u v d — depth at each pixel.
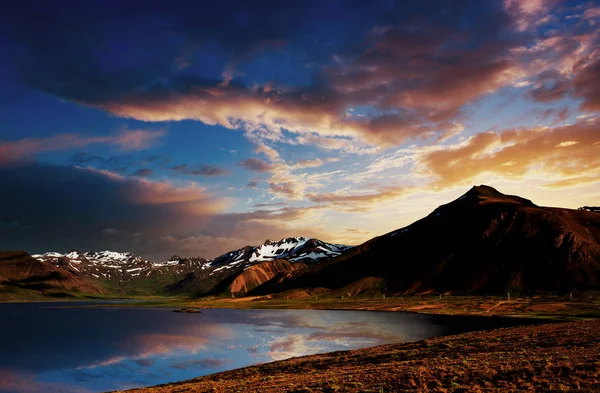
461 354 43.91
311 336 103.31
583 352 34.75
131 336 113.00
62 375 65.81
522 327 68.81
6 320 180.50
